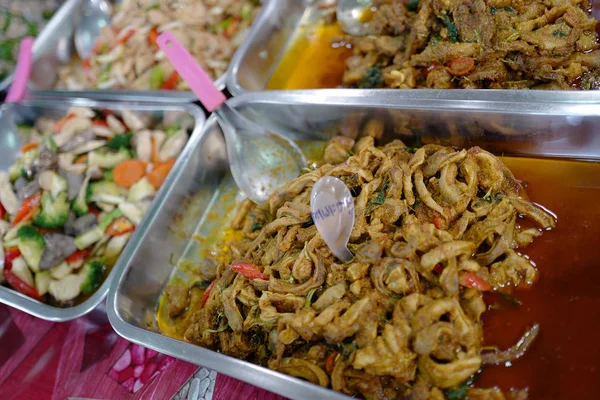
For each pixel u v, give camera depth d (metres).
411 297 0.31
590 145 0.39
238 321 0.36
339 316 0.32
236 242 0.45
